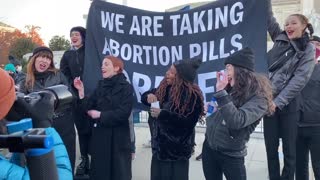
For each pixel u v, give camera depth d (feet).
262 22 13.51
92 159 13.97
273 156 13.56
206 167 11.57
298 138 13.83
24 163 4.24
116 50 15.37
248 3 13.66
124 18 15.30
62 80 14.87
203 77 14.25
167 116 11.68
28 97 4.57
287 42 13.12
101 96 13.83
